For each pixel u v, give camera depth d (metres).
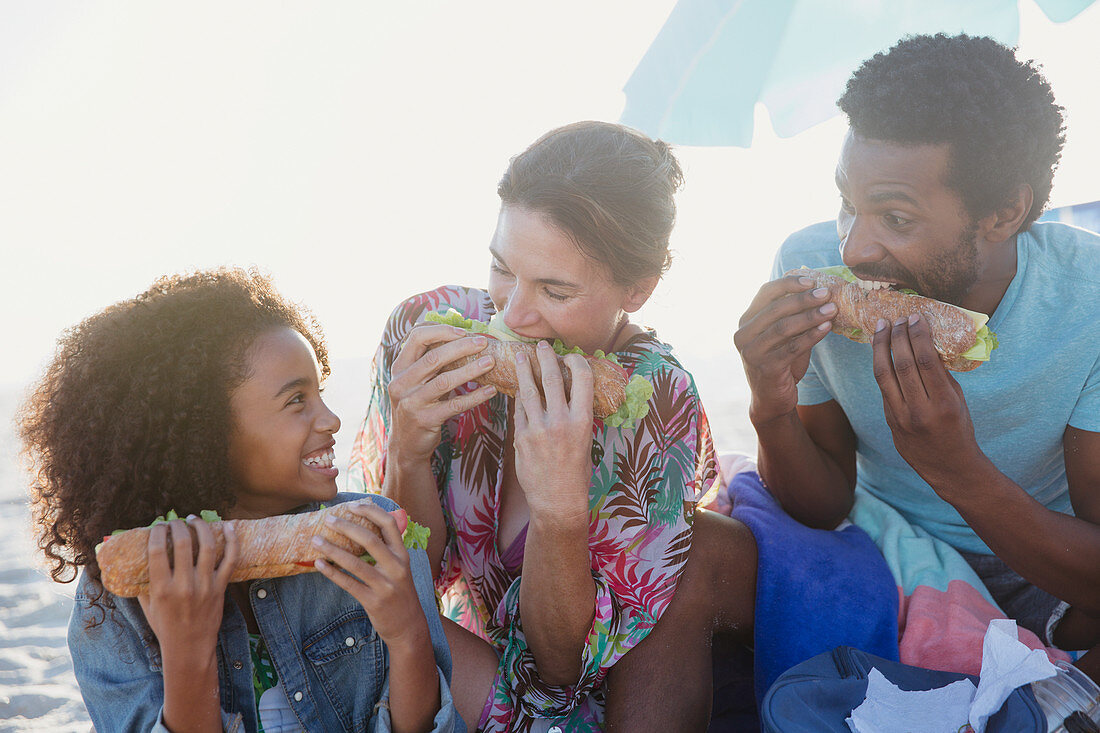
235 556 1.82
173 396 1.99
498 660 2.55
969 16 3.80
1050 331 2.73
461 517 2.70
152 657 2.00
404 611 1.95
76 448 1.98
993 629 2.14
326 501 2.32
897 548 3.01
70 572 2.27
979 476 2.49
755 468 3.49
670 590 2.55
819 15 3.88
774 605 2.73
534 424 2.20
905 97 2.41
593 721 2.50
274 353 2.07
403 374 2.43
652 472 2.60
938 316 2.48
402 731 2.05
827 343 2.99
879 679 2.20
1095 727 2.00
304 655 2.12
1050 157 2.55
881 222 2.53
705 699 2.50
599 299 2.40
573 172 2.29
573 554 2.27
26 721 3.14
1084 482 2.82
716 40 3.98
